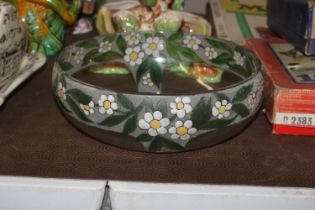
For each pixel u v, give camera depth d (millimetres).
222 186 397
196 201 394
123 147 423
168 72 582
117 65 574
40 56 566
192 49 576
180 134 389
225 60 553
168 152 420
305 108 469
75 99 403
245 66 520
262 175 412
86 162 423
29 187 396
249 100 409
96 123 398
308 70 514
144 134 390
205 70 572
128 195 394
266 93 499
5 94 482
